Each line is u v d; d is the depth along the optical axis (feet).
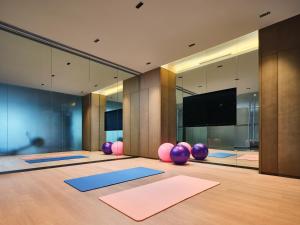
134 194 8.47
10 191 9.00
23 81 18.83
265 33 12.48
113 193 8.63
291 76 11.48
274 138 11.98
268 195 8.45
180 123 20.80
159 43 14.21
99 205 7.34
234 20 11.44
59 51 15.61
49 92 20.88
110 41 13.87
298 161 11.10
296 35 11.37
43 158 18.94
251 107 15.83
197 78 19.51
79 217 6.37
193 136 19.60
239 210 6.91
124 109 23.00
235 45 15.79
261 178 11.34
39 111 20.07
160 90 19.38
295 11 10.75
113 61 17.81
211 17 11.05
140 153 20.88
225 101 16.70
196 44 14.40
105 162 17.38
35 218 6.30
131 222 6.03
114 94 23.85
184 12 10.55
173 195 8.33
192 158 17.98
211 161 16.69
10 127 18.04
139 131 21.16
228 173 12.66
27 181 10.73
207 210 6.90
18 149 18.51
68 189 9.28
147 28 12.14
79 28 12.09
